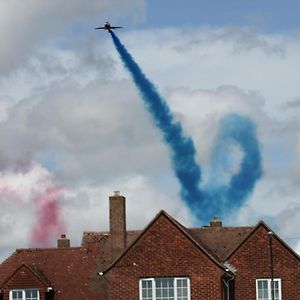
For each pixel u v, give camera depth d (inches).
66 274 7091.5
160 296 6289.4
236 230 7278.5
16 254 7253.9
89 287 7017.7
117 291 6314.0
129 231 7180.1
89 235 7495.1
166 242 6333.7
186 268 6294.3
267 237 6939.0
